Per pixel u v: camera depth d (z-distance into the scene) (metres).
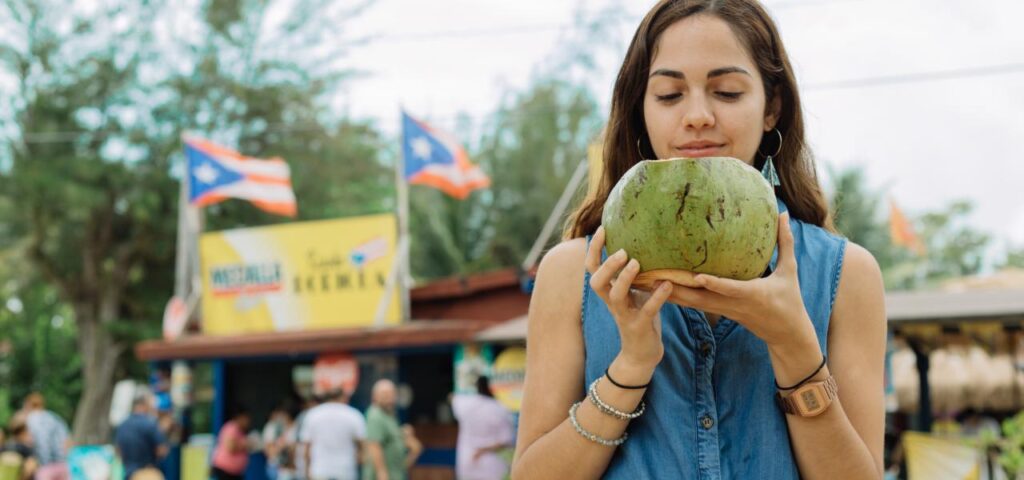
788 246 1.57
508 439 11.62
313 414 11.66
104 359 32.25
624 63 1.97
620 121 2.00
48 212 29.73
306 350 14.48
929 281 41.97
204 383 25.19
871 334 1.78
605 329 1.77
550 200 33.47
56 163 28.77
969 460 7.94
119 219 31.17
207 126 30.58
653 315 1.56
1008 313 9.34
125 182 29.22
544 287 1.87
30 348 34.16
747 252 1.54
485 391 11.81
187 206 16.42
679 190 1.53
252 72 31.09
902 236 20.06
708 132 1.79
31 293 35.91
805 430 1.65
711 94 1.81
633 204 1.56
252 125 31.25
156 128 30.06
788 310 1.54
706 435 1.69
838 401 1.66
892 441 10.03
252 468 15.70
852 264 1.79
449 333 13.55
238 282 15.70
